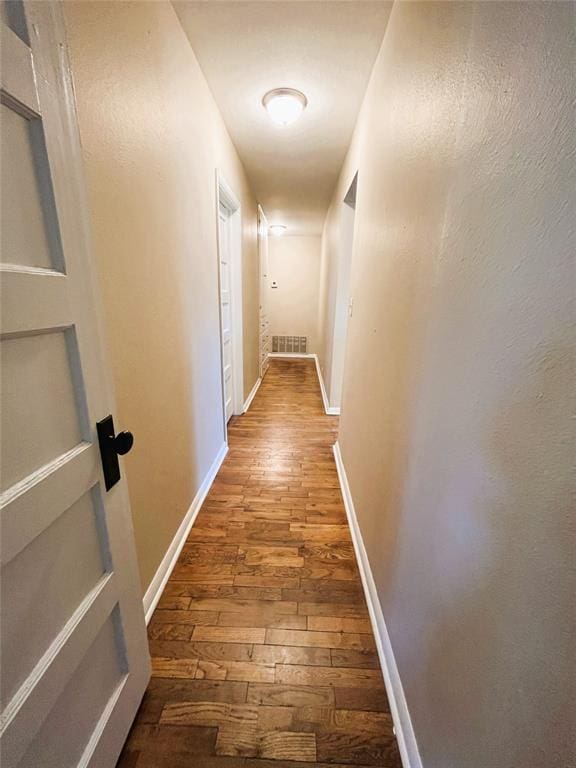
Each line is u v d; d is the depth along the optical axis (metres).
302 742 0.87
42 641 0.54
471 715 0.55
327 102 1.81
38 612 0.53
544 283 0.41
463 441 0.60
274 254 6.13
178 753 0.84
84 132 0.79
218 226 2.04
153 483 1.25
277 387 4.41
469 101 0.61
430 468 0.75
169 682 1.00
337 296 3.08
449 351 0.67
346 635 1.16
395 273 1.09
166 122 1.24
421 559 0.79
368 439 1.42
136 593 0.85
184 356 1.55
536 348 0.42
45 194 0.52
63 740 0.61
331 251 3.60
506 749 0.46
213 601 1.27
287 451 2.56
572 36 0.37
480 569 0.54
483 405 0.54
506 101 0.49
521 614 0.44
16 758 0.49
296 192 3.45
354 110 1.88
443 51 0.73
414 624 0.82
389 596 1.04
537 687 0.40
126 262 1.01
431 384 0.76
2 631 0.47
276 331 6.48
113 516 0.72
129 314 1.04
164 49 1.20
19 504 0.47
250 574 1.40
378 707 0.95
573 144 0.36
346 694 0.98
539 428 0.41
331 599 1.29
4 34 0.43
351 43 1.38
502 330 0.49
